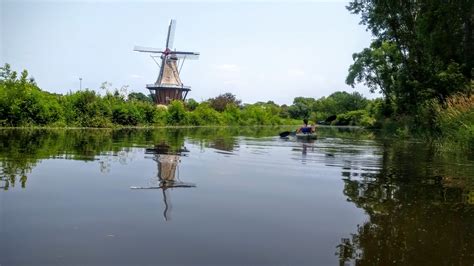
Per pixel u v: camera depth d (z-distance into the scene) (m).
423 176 8.27
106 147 13.08
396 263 3.61
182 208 5.25
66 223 4.48
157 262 3.46
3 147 11.95
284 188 6.74
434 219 5.00
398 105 28.83
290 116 98.88
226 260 3.56
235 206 5.44
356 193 6.45
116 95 36.25
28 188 6.21
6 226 4.33
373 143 18.42
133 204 5.39
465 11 22.17
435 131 20.45
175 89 62.72
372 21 28.59
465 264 3.62
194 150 12.92
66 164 8.81
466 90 19.59
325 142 18.41
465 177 8.20
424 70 23.92
